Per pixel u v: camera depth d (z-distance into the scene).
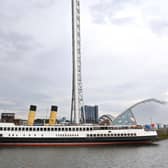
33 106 131.75
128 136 124.69
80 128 124.12
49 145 121.25
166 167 73.81
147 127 133.00
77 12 157.00
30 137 121.19
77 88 148.38
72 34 154.62
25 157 87.75
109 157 87.94
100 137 123.50
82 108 149.62
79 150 104.00
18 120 144.12
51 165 75.38
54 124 132.88
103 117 169.25
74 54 151.50
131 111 181.62
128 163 78.31
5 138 119.94
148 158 86.75
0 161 80.81
